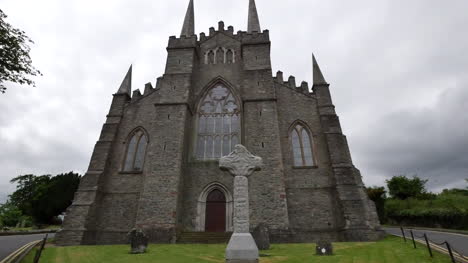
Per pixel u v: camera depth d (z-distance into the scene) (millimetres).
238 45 29250
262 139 22562
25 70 11883
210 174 23234
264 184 20828
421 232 21297
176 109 24109
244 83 25281
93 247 16719
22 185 51125
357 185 20828
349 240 18547
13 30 11469
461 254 10680
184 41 28062
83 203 20984
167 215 19859
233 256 9227
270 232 19156
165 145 22531
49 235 25828
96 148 24219
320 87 25625
